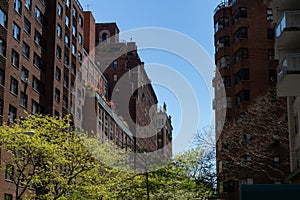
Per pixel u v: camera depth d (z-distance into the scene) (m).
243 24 61.00
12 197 41.72
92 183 31.77
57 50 56.34
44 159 31.66
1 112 42.16
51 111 53.31
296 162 36.44
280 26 28.89
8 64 43.84
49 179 31.58
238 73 59.97
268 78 59.09
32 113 49.94
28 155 31.39
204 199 33.16
